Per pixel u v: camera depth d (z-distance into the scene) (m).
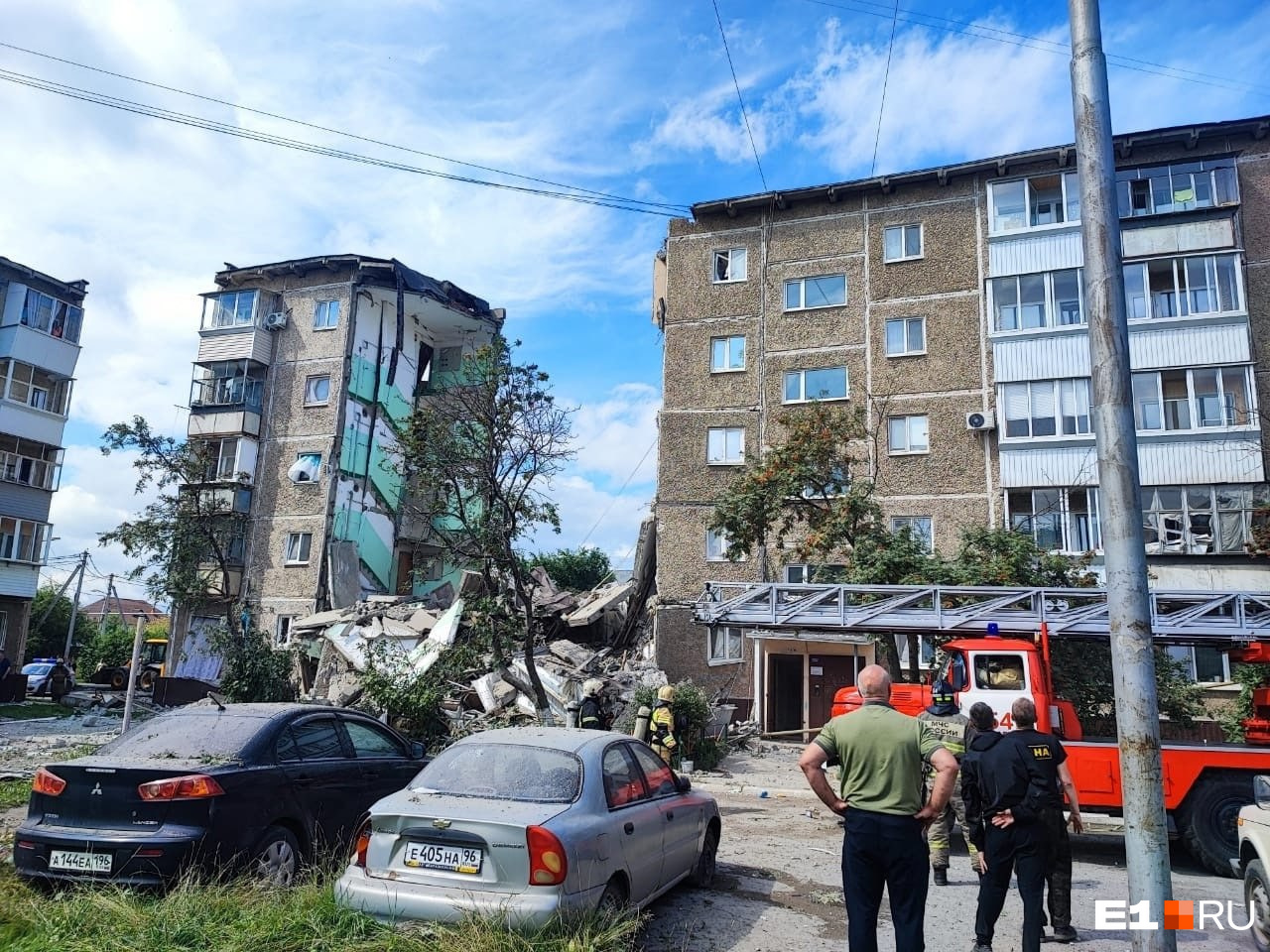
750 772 16.66
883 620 12.45
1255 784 6.43
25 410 31.67
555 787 5.82
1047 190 25.47
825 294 27.27
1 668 26.88
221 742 6.96
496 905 5.04
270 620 30.56
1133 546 4.93
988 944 5.90
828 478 20.25
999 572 17.23
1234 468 22.08
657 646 25.42
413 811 5.46
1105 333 5.16
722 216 28.73
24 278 32.28
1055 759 5.94
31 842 6.24
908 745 4.92
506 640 17.92
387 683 17.02
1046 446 23.70
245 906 5.71
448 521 34.09
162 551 26.61
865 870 4.83
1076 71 5.51
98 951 4.98
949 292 25.89
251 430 32.44
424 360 37.22
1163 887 4.54
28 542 31.91
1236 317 22.75
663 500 27.03
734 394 27.39
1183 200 23.92
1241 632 11.20
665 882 6.55
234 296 33.53
